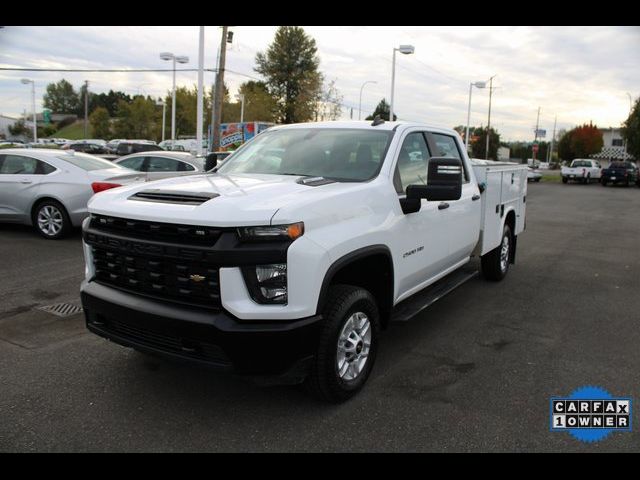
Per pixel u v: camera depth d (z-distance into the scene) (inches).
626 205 817.5
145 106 3048.7
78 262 301.3
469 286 283.1
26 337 190.4
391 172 166.9
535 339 202.5
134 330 136.3
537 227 538.3
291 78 2728.8
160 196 137.6
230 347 121.1
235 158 196.5
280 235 122.3
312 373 137.0
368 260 152.4
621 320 228.4
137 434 130.3
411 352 187.0
